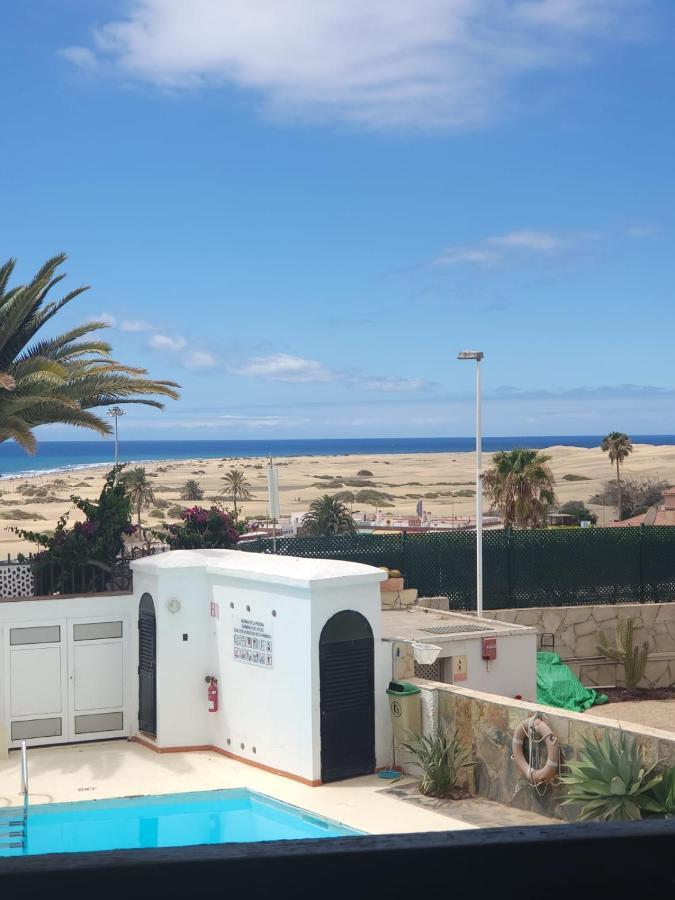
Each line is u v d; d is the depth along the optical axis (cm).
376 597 1596
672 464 11800
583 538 2350
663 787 1209
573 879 102
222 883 100
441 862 101
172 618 1725
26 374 1770
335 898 101
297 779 1551
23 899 96
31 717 1747
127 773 1598
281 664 1583
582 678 2273
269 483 1978
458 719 1511
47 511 9050
